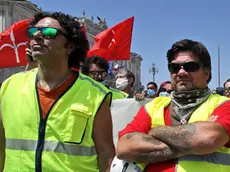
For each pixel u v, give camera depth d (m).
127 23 8.05
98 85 3.21
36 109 3.03
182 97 2.92
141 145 2.77
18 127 3.03
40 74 3.15
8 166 3.04
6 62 7.27
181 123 2.86
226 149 2.75
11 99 3.13
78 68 3.34
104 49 8.04
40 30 3.02
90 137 3.04
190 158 2.70
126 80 6.33
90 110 3.04
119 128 5.21
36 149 2.95
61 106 3.01
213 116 2.73
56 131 2.96
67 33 3.12
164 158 2.72
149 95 8.27
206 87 2.99
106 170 3.06
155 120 2.96
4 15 46.34
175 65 2.94
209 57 3.00
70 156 2.95
